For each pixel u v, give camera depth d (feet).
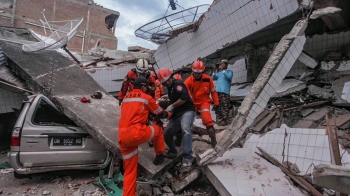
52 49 26.68
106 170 16.52
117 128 16.67
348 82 17.26
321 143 13.26
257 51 24.98
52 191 14.16
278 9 18.66
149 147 16.42
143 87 12.96
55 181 15.55
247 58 25.50
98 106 19.39
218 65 27.94
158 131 13.26
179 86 13.88
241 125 13.37
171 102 14.40
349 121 14.96
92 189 14.42
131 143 11.91
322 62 19.17
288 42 14.35
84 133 15.89
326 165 8.34
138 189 13.91
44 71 23.03
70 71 25.07
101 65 37.93
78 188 14.58
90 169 16.05
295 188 11.79
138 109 12.16
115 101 21.81
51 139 14.98
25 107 14.97
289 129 15.28
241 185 11.84
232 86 26.61
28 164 14.28
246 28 21.25
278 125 17.30
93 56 49.52
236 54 26.71
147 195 13.47
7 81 22.00
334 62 18.53
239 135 13.64
